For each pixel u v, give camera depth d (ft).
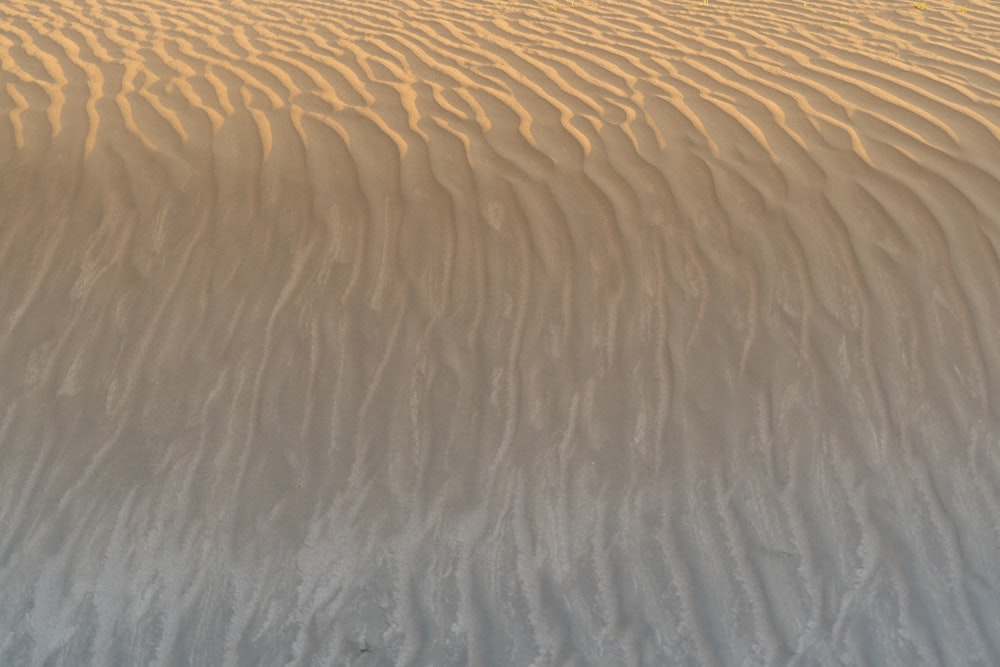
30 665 10.26
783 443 12.24
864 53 22.11
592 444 12.36
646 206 15.99
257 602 10.81
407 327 13.94
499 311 14.15
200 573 11.09
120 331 13.96
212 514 11.69
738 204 15.97
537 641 10.34
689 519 11.46
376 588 10.91
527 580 10.92
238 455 12.36
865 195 16.03
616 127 18.47
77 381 13.29
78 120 18.81
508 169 17.02
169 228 15.66
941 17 24.82
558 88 20.38
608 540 11.28
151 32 24.35
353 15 25.72
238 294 14.49
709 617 10.47
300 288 14.57
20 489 12.01
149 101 19.70
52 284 14.69
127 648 10.40
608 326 13.87
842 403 12.67
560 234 15.43
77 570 11.13
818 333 13.61
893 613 10.41
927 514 11.35
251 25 24.90
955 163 16.75
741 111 19.03
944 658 9.99
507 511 11.65
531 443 12.41
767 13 25.45
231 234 15.53
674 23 24.70
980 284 14.14
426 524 11.54
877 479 11.76
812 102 19.36
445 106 19.47
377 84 20.65
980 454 11.96
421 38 23.67
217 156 17.46
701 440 12.34
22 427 12.72
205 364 13.51
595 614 10.56
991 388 12.73
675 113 19.02
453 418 12.73
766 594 10.65
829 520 11.35
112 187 16.58
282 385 13.21
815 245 15.02
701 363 13.29
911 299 13.99
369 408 12.89
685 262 14.84
